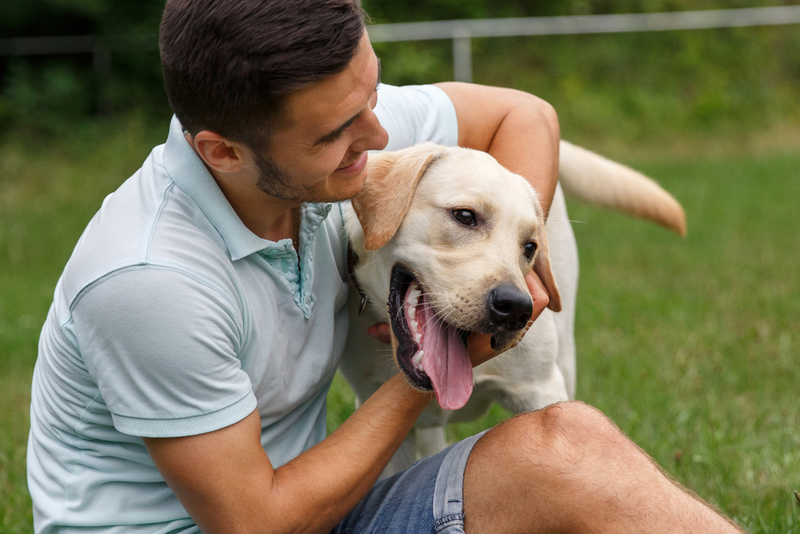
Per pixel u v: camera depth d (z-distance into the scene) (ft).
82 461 6.30
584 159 11.50
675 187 33.47
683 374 13.66
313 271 6.75
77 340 5.83
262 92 5.32
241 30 5.23
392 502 6.46
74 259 5.92
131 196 6.08
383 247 7.89
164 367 5.61
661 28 41.98
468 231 7.57
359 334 8.53
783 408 12.08
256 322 6.19
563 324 10.60
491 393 9.14
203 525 5.95
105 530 6.22
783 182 33.71
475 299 7.14
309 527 6.02
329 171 5.79
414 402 6.62
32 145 39.52
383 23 48.52
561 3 53.67
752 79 53.98
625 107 50.08
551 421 6.06
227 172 5.90
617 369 13.89
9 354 16.22
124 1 41.81
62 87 41.24
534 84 50.37
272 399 6.49
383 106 8.29
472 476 6.11
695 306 17.51
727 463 10.39
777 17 45.50
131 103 42.65
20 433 12.15
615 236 26.09
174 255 5.71
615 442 5.89
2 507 9.84
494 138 9.18
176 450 5.73
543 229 8.36
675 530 5.45
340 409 12.64
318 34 5.30
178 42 5.45
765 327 15.69
